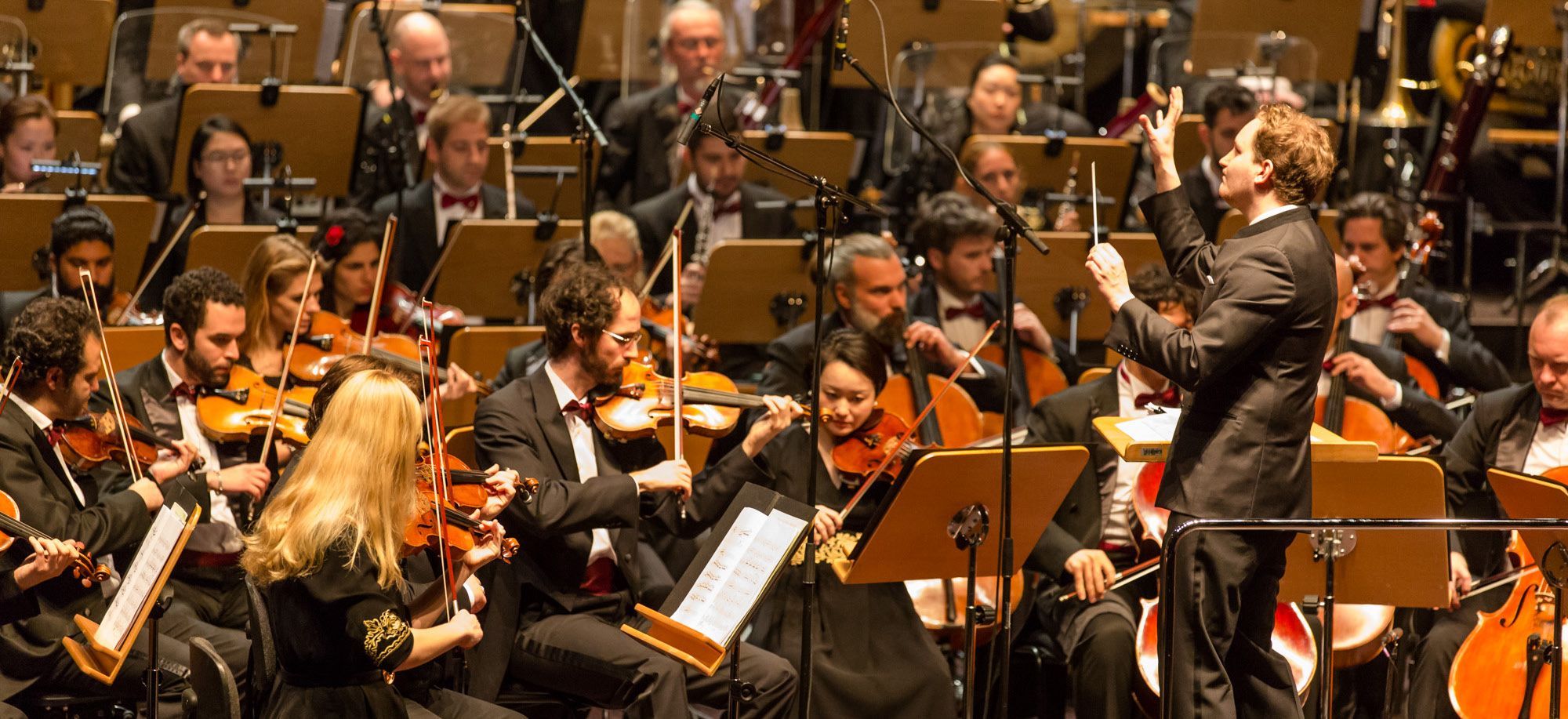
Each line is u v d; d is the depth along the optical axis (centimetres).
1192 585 1002
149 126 1977
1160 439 1043
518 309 1814
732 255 1714
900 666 1262
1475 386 1691
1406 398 1496
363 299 1661
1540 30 2075
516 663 1180
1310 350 996
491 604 1177
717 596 1041
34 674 1120
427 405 1090
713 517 1220
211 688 948
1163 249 1098
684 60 2194
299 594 920
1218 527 973
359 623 915
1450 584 1209
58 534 1092
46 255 1667
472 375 1620
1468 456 1409
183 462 1205
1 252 1667
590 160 1512
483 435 1201
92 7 2105
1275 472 1001
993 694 1356
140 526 1132
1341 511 1159
